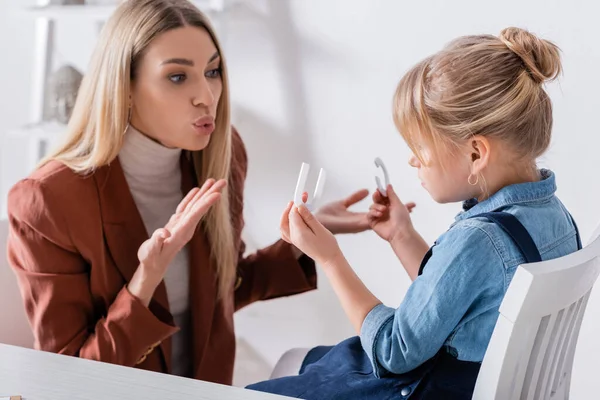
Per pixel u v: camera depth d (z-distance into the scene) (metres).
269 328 1.97
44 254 1.36
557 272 0.88
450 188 1.13
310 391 1.20
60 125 1.93
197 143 1.41
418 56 1.72
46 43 2.06
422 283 1.06
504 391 0.92
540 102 1.09
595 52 1.58
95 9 1.85
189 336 1.55
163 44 1.35
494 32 1.66
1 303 1.46
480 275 1.04
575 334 1.13
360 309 1.14
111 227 1.41
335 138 1.83
